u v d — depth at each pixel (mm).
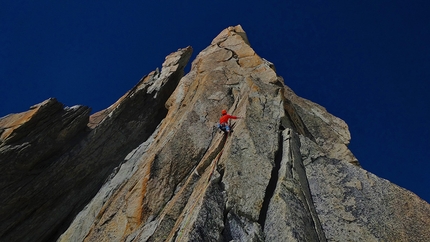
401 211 13672
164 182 16703
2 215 20922
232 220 12281
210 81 23391
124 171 21016
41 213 22188
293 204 12664
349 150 20359
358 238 12781
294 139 16250
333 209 13742
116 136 26859
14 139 22391
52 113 24125
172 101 26344
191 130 19391
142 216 15469
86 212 19516
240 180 13680
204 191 12906
